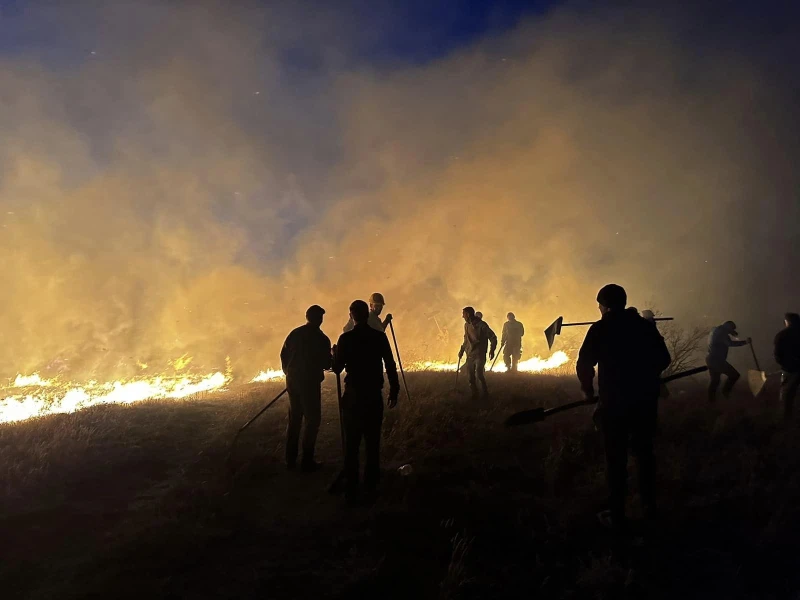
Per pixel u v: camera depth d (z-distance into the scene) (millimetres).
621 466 5234
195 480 6867
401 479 6559
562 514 5562
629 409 5219
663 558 4781
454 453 7520
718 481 6398
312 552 4914
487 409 10344
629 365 5277
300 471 7230
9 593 4301
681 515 5504
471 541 4863
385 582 4379
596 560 4559
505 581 4418
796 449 7285
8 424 9852
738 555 4816
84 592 4246
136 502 6238
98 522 5664
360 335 6254
